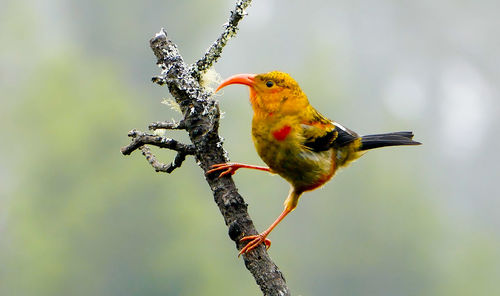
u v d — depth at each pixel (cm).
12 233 2334
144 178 2305
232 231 468
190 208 2300
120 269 2227
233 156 2639
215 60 488
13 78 3516
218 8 3681
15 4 3638
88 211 2270
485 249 2636
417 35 4144
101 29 3581
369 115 3528
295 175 616
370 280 2503
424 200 2677
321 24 4000
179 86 484
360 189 2586
